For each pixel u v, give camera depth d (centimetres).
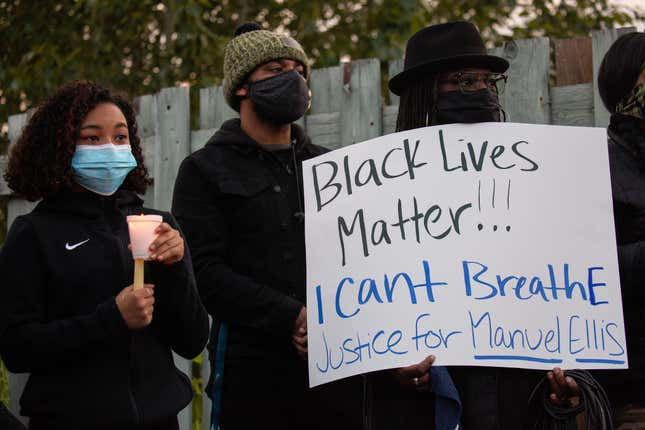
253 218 405
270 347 402
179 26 848
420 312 354
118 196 379
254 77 421
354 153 380
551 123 495
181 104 593
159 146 599
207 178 411
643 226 372
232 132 421
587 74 493
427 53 384
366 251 367
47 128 363
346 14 951
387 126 534
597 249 361
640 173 378
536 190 365
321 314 367
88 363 348
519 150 369
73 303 349
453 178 368
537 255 359
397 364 351
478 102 374
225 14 952
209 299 400
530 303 354
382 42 859
